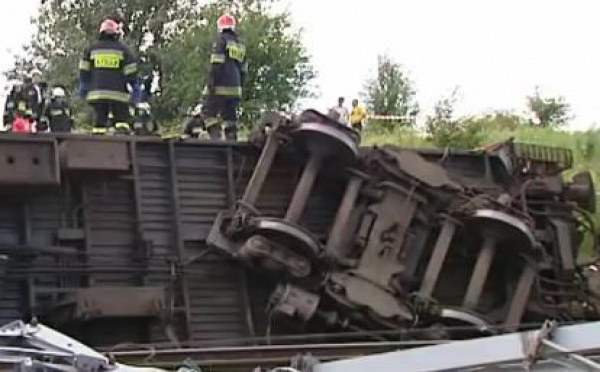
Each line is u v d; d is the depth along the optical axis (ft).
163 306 44.80
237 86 56.18
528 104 121.70
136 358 38.88
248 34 127.13
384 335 47.73
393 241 49.88
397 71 139.95
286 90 128.57
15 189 43.78
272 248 46.65
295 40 130.93
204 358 38.65
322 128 48.47
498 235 50.60
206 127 56.08
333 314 47.88
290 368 17.69
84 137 45.57
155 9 142.61
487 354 16.34
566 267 55.47
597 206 66.74
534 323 52.95
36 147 43.62
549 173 57.52
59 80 142.10
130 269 47.16
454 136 91.15
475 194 52.54
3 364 16.55
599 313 55.26
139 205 47.73
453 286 53.78
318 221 51.78
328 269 47.93
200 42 129.90
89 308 43.32
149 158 48.83
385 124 115.55
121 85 53.06
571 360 15.42
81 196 46.85
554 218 56.34
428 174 51.29
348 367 17.35
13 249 44.70
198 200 49.57
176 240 48.44
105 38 53.21
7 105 62.49
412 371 16.65
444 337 48.16
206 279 48.73
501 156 56.24
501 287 53.98
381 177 50.80
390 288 48.78
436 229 51.39
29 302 44.70
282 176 51.13
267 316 48.85
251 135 51.24
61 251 45.50
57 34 146.51
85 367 17.03
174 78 130.00
